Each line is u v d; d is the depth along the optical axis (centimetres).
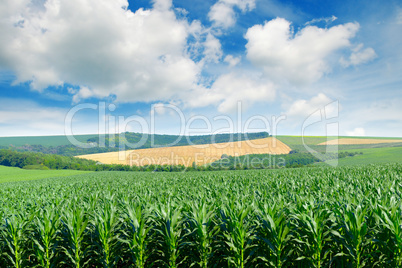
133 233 555
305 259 520
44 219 570
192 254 556
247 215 580
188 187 1444
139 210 573
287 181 1422
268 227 509
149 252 583
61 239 579
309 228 503
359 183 1100
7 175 6266
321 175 1769
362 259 497
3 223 637
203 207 567
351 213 484
